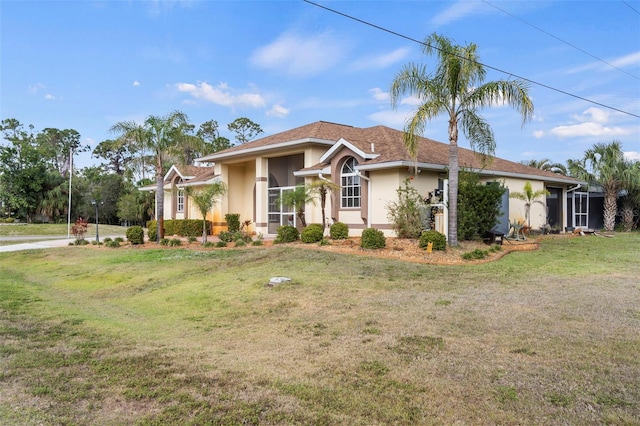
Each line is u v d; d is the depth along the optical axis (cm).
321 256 1284
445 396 402
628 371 440
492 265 1149
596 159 2628
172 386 443
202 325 718
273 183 2309
